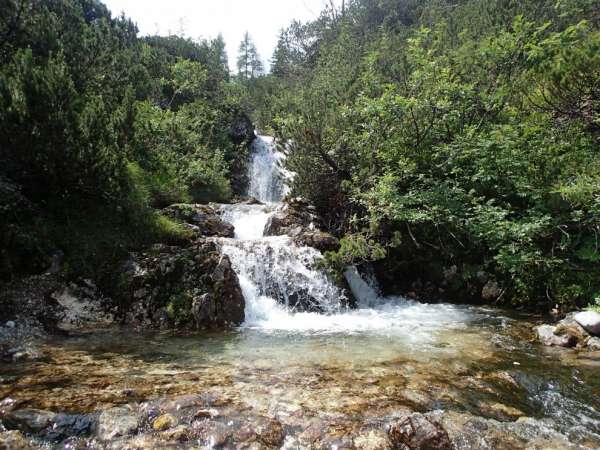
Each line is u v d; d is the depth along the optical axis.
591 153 10.47
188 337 7.00
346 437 3.74
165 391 4.57
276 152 23.81
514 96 12.81
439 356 6.14
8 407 4.05
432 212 10.20
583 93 11.13
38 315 6.92
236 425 3.88
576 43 11.89
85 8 27.72
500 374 5.45
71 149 8.24
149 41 32.81
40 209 8.45
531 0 17.95
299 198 13.30
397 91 13.05
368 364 5.73
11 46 11.35
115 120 11.19
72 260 7.89
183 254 8.50
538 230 9.21
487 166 10.44
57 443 3.55
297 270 9.65
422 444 3.62
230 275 8.25
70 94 8.59
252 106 37.88
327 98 14.33
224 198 17.38
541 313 8.98
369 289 10.82
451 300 10.55
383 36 26.62
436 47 15.01
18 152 7.98
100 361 5.60
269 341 6.87
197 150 17.28
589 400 4.77
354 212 12.28
